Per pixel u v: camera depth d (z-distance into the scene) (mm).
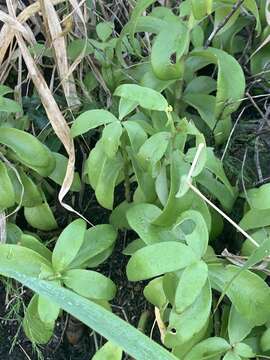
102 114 390
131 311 461
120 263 469
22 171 432
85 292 374
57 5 510
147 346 283
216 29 441
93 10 513
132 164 403
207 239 350
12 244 404
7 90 439
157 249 347
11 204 407
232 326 369
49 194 480
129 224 393
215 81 470
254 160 473
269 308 362
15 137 411
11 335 471
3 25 504
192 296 338
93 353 467
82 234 383
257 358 374
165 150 384
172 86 455
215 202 448
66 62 470
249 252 396
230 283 353
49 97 416
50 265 383
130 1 510
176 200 379
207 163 398
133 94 376
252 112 503
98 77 487
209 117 446
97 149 402
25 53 427
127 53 494
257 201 390
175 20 418
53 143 478
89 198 488
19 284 460
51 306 366
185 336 348
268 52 486
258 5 490
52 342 469
